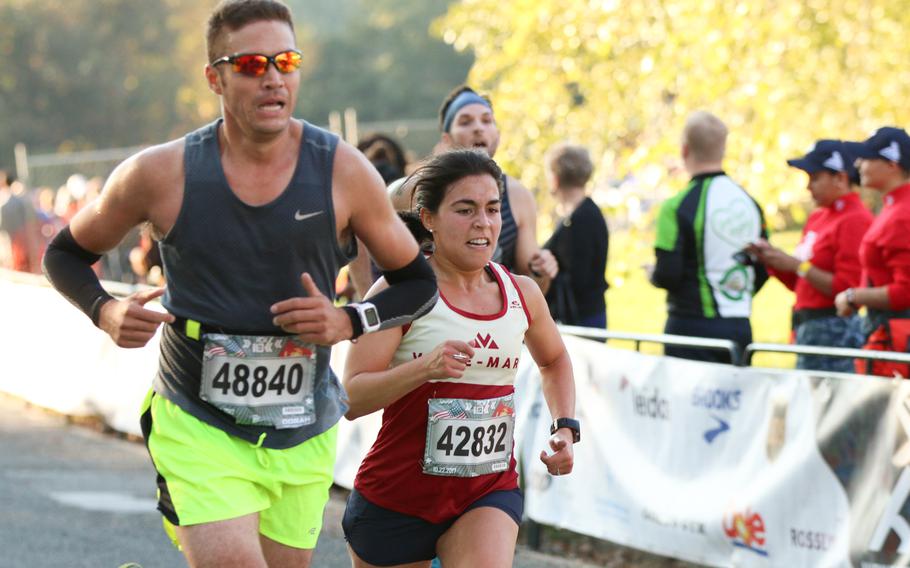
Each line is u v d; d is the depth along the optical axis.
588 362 16.45
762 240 17.31
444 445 9.24
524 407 17.23
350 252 8.69
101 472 22.41
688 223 16.97
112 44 122.50
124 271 38.50
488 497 9.35
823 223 17.02
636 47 33.19
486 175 9.40
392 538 9.50
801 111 31.08
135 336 8.16
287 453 8.55
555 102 34.91
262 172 8.14
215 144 8.16
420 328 9.31
